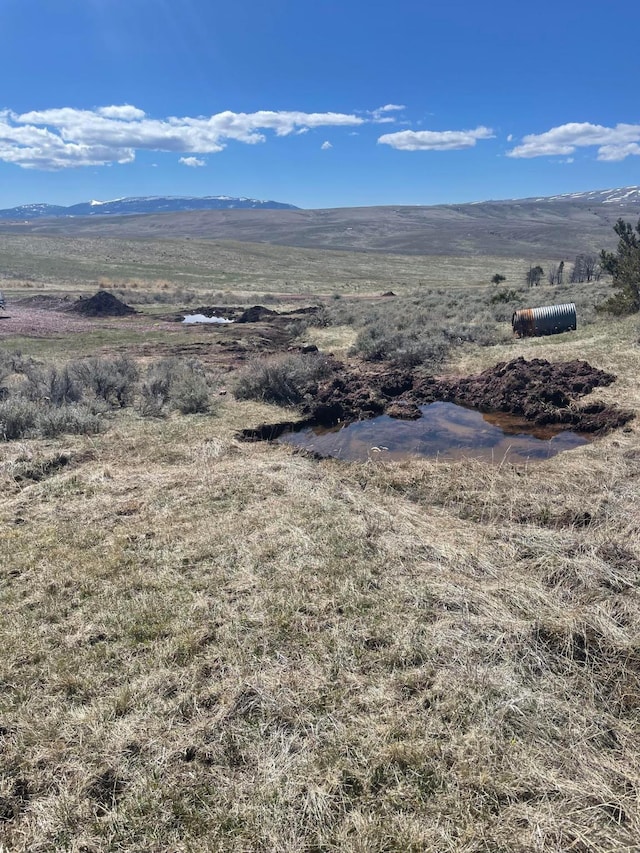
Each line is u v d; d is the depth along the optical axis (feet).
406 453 30.55
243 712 11.48
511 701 11.31
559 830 8.95
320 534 18.57
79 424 31.17
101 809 9.63
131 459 26.78
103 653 13.25
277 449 29.58
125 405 38.32
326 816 9.27
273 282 181.57
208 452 27.53
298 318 89.66
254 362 43.75
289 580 15.98
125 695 11.81
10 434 30.14
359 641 13.43
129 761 10.43
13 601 15.33
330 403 38.24
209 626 14.20
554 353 46.29
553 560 16.35
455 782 9.77
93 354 59.41
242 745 10.71
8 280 153.17
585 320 61.11
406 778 9.89
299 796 9.66
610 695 11.57
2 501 21.72
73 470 25.22
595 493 21.34
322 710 11.50
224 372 49.90
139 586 16.08
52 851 8.96
